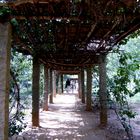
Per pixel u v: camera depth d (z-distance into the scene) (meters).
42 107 15.26
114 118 11.45
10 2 4.24
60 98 22.42
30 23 5.47
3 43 4.54
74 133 8.83
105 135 8.52
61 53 9.65
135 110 13.94
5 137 4.49
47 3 4.28
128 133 8.30
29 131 8.91
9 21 4.59
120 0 4.19
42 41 7.56
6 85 4.54
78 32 6.43
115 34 6.56
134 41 19.11
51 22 5.50
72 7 4.51
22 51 9.02
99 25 5.64
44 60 11.91
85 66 14.16
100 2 4.27
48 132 8.93
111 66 17.22
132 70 8.81
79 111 14.27
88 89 14.26
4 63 4.52
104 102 9.70
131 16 4.80
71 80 36.47
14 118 7.13
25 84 15.91
